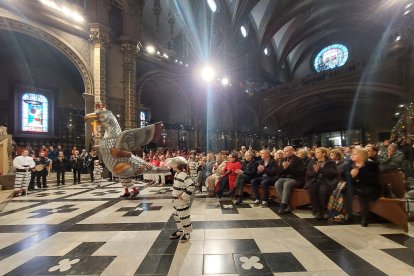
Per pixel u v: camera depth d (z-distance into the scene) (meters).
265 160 6.47
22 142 16.05
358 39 37.41
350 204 4.51
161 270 2.71
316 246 3.34
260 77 34.47
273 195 6.06
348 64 26.22
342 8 33.81
